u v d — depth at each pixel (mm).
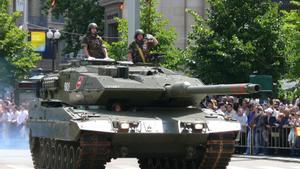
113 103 17562
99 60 18906
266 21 30906
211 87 16000
